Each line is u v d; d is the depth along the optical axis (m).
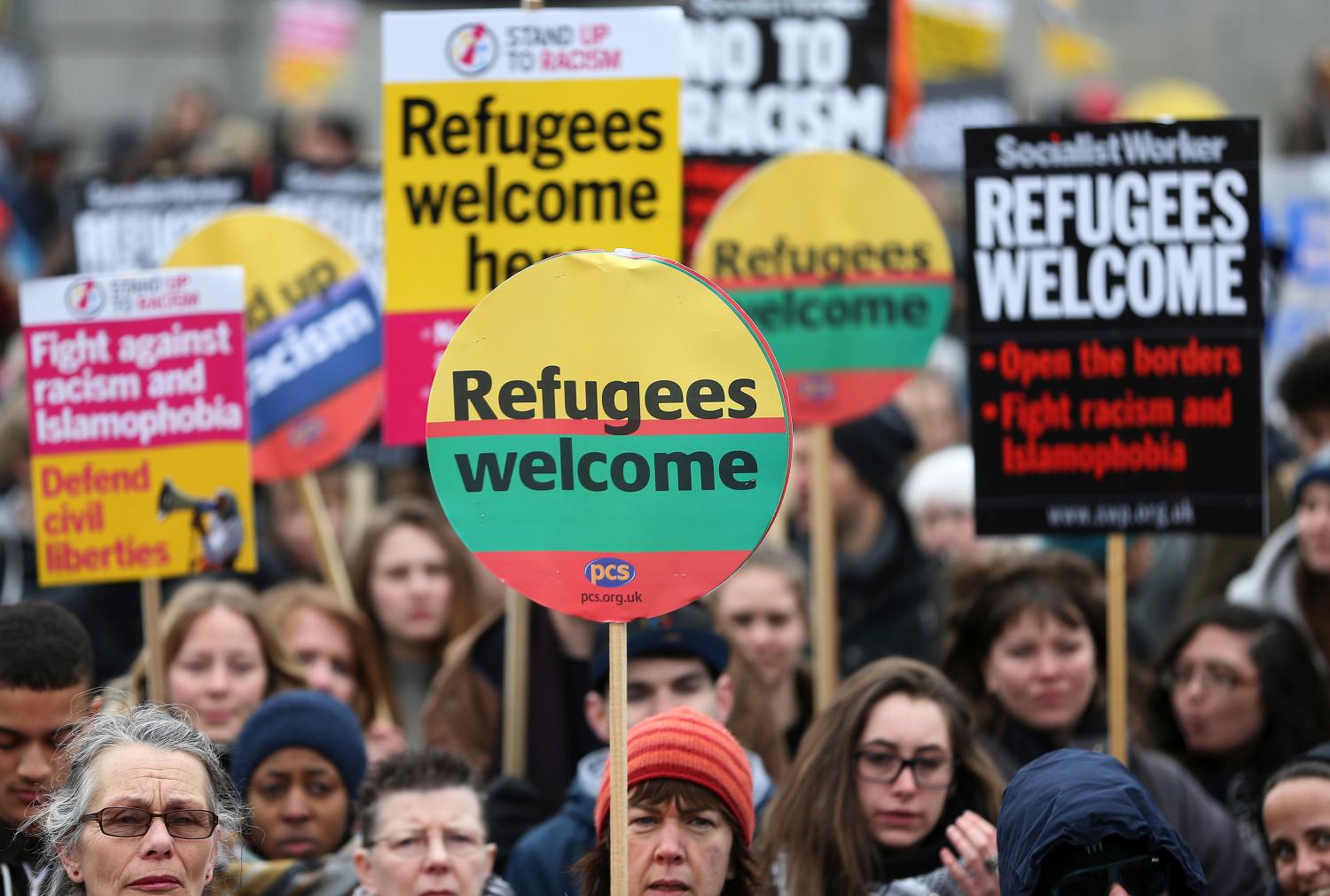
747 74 11.38
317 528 11.09
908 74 13.74
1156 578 13.12
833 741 8.43
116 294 9.62
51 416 9.60
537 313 7.30
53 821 7.14
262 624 10.19
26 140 23.50
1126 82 30.23
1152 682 10.48
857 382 10.60
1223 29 30.05
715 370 7.27
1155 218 9.09
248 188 12.70
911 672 8.54
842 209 10.66
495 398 7.28
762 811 9.21
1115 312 9.09
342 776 9.23
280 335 11.04
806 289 10.64
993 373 9.12
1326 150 20.97
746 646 10.64
